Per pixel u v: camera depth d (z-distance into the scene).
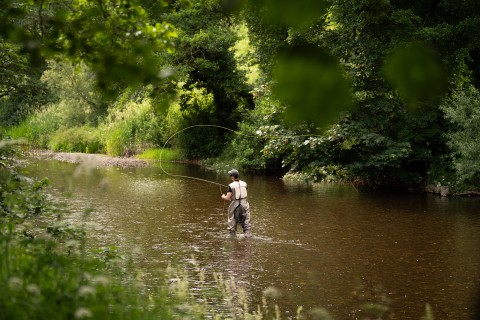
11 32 1.88
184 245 11.46
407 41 0.88
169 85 1.54
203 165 28.58
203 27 26.28
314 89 0.77
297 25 0.78
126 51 1.62
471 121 17.20
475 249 11.41
